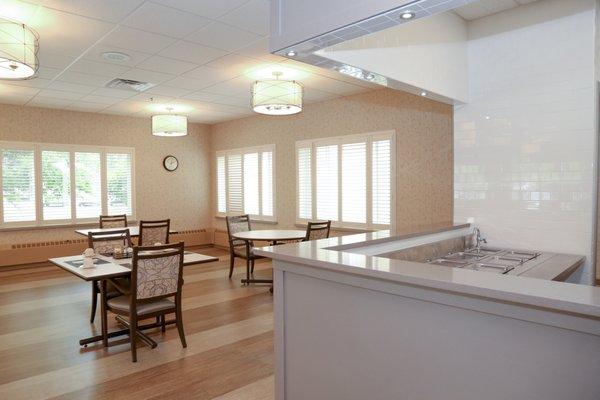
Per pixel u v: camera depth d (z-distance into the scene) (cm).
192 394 257
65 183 666
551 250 319
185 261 345
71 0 281
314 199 617
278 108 476
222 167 820
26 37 307
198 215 835
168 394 257
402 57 287
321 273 196
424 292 159
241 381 274
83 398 253
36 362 303
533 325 135
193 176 824
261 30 338
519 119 333
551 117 317
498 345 143
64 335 356
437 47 322
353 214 562
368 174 541
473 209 361
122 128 728
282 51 240
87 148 688
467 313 150
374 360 179
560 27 311
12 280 559
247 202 757
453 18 342
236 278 564
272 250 221
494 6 331
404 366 169
